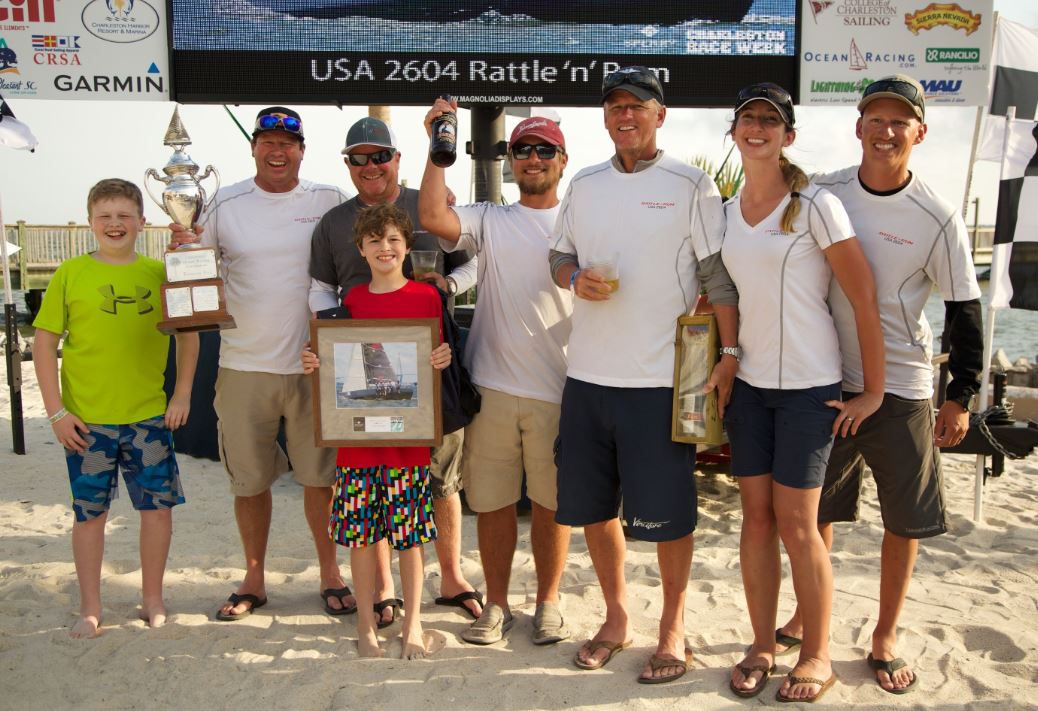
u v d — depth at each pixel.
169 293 3.33
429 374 3.28
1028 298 5.30
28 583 4.01
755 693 3.05
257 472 3.77
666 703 3.01
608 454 3.24
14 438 6.71
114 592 3.97
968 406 3.08
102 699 3.03
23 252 21.50
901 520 3.09
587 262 3.10
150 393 3.58
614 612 3.39
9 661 3.28
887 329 3.06
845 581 4.14
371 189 3.61
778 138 2.88
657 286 3.10
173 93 5.41
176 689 3.10
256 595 3.85
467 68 5.40
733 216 3.02
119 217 3.47
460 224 3.45
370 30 5.37
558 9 5.41
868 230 3.05
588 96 5.45
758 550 3.07
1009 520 5.20
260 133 3.62
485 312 3.54
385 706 2.98
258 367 3.70
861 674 3.19
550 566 3.58
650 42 5.45
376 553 3.48
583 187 3.23
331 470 3.80
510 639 3.54
